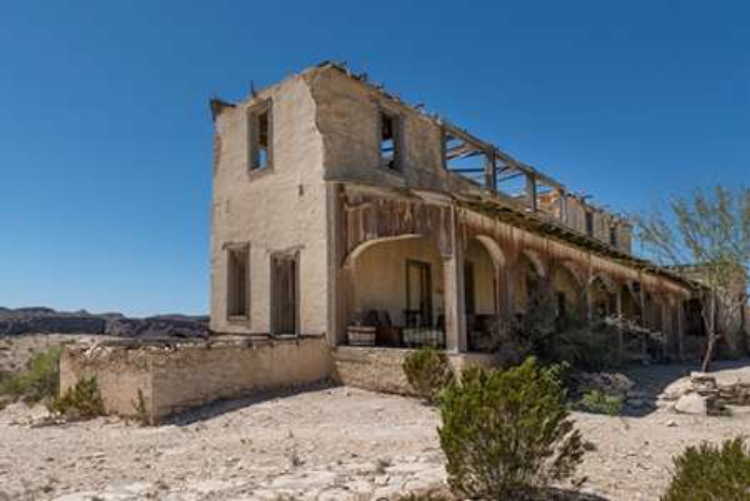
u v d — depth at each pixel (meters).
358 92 16.05
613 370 14.89
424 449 7.70
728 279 17.06
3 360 20.94
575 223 25.22
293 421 10.14
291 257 15.24
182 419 10.83
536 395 5.63
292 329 15.64
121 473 6.95
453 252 12.25
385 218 13.65
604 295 23.31
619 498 5.62
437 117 18.45
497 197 19.94
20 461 7.77
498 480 5.50
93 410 12.05
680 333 22.91
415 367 11.70
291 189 15.48
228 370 12.09
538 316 13.65
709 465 4.57
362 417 10.34
